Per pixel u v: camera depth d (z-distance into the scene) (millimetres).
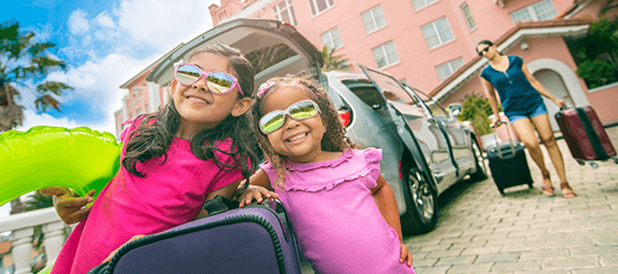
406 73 17781
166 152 933
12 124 12141
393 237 1146
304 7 19953
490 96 3412
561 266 1659
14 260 2570
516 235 2246
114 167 1117
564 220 2318
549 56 11539
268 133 1095
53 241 2793
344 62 18734
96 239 858
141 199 863
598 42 11125
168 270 599
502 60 3111
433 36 17312
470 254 2086
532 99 2998
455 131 4117
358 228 1060
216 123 1023
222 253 609
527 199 3172
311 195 1115
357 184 1146
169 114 1004
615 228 1965
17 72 11758
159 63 2332
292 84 1159
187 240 615
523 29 11297
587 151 2885
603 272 1511
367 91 2893
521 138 3092
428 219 2748
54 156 943
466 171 4066
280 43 2463
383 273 1027
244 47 2412
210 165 938
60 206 1008
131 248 608
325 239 1060
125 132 1130
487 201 3500
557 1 12828
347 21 19031
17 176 882
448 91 12875
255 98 1196
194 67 922
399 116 2400
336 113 1311
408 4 17609
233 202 870
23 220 2619
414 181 2740
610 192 2754
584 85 11156
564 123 2996
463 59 16484
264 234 625
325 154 1257
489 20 14070
